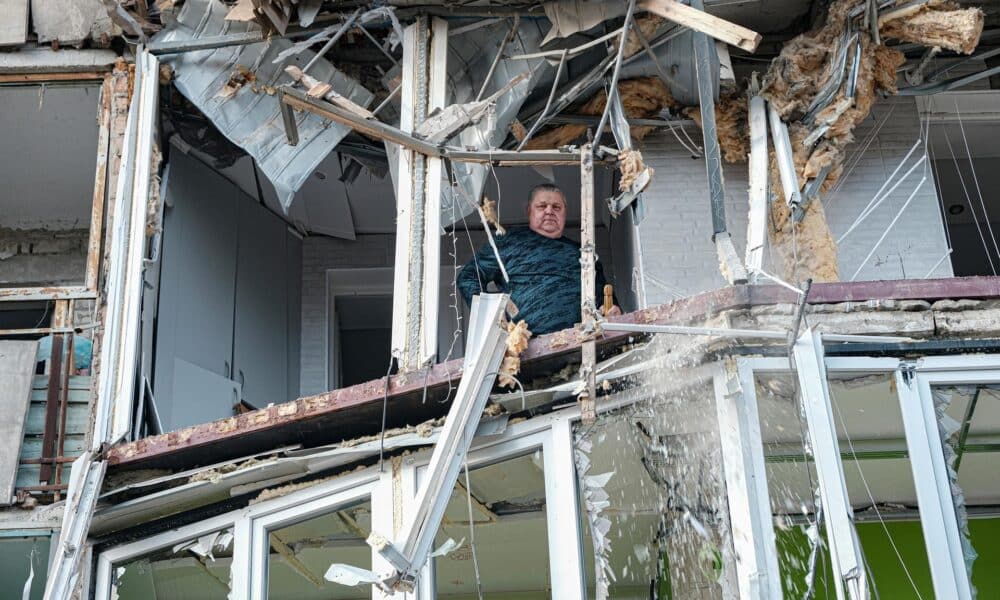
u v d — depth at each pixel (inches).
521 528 284.4
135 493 271.4
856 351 241.4
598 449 258.2
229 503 274.1
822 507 225.3
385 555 228.5
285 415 261.0
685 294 318.7
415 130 306.3
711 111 285.9
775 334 233.3
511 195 424.8
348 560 296.0
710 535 245.6
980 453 279.1
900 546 294.4
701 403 243.9
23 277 408.8
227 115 323.3
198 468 276.2
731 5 331.9
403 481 261.9
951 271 319.6
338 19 320.2
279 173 319.9
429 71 313.3
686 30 309.7
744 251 320.8
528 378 259.6
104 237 325.7
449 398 259.9
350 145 348.5
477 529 284.5
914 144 333.4
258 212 398.9
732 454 230.5
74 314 317.1
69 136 374.9
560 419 253.0
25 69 346.9
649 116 333.4
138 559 278.5
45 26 348.2
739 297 239.5
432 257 291.0
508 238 305.7
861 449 270.5
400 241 293.7
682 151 334.0
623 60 317.7
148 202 317.1
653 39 314.7
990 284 243.8
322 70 328.2
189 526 275.0
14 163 388.5
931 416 237.9
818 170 309.1
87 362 313.4
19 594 292.2
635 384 248.7
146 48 330.3
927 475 233.3
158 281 330.3
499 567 300.5
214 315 357.7
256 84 325.4
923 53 338.3
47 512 294.7
